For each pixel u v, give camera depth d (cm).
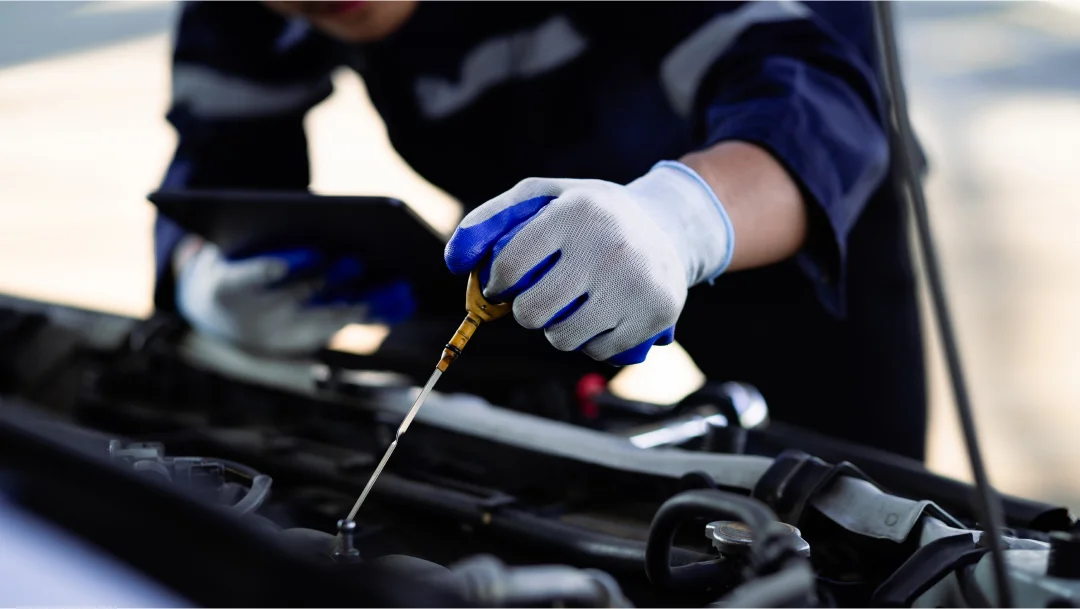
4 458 50
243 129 137
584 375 99
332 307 119
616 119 119
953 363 45
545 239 58
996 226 231
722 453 74
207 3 134
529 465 71
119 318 106
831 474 57
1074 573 43
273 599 36
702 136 102
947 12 345
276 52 134
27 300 114
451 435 77
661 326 62
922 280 136
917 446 141
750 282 132
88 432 62
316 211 90
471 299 60
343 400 84
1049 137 265
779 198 79
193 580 39
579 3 112
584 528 61
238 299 119
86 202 309
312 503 68
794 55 93
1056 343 197
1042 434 173
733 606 36
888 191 121
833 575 55
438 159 136
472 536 63
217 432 81
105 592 40
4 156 342
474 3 118
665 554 45
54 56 416
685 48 103
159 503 42
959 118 275
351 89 380
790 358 138
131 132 358
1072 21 334
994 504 43
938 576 47
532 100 123
